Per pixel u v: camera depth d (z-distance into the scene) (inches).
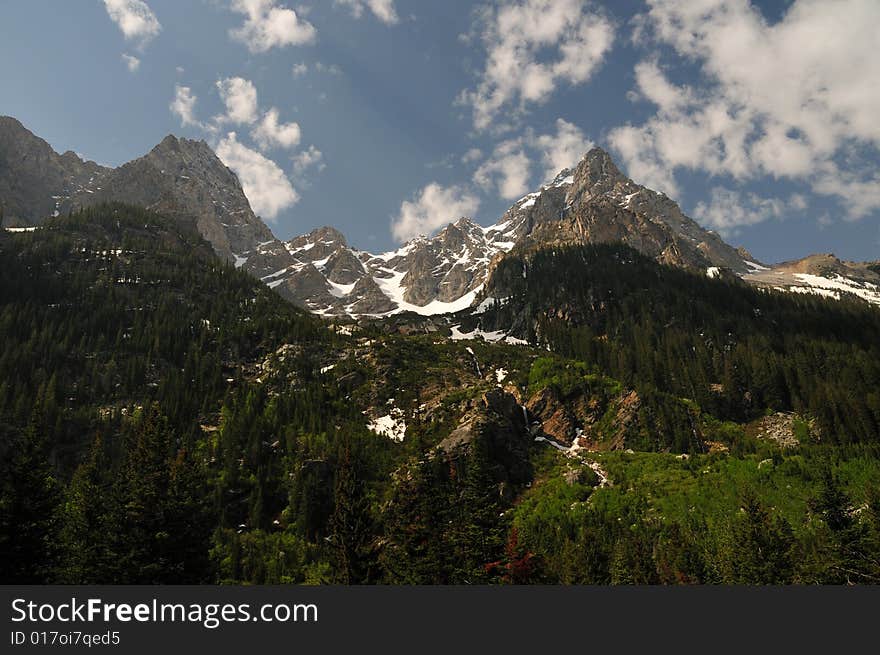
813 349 5585.6
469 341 6717.5
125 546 1797.5
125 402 4318.4
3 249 6378.0
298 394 4547.2
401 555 2252.7
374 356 5393.7
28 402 3882.9
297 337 5728.3
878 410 4160.9
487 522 2317.9
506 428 3973.9
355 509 2185.0
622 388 4677.7
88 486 2092.8
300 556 2785.4
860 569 2199.8
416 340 6451.8
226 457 3582.7
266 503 3299.7
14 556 1635.1
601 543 2657.5
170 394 4350.4
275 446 3754.9
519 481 3636.8
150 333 5364.2
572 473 3565.5
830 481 2519.7
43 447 1852.9
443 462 3503.9
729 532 2493.8
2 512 1640.0
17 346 4655.5
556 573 2405.3
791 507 2891.2
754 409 4795.8
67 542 1920.5
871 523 2305.6
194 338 5561.0
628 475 3555.6
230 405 4384.8
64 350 4739.2
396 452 3786.9
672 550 2508.6
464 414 4141.2
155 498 1865.2
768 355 5413.4
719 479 3294.8
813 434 4271.7
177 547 1833.2
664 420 4215.1
